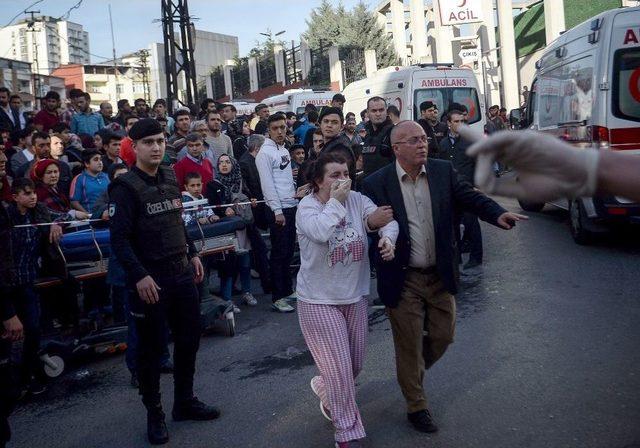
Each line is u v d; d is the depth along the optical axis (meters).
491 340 5.12
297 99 19.47
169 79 23.25
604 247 7.96
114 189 3.98
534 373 4.41
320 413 4.16
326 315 3.51
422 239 3.66
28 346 4.93
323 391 3.84
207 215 6.61
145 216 3.99
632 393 3.97
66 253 5.57
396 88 14.04
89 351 5.59
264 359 5.36
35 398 5.02
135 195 3.96
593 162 0.69
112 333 5.71
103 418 4.50
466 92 13.84
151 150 4.02
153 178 4.10
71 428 4.38
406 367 3.73
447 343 3.81
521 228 9.70
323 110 6.41
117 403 4.77
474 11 25.28
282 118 6.67
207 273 6.37
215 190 7.14
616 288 6.21
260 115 12.33
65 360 5.37
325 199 3.61
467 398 4.12
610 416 3.71
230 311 6.07
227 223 6.47
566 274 6.88
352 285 3.58
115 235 3.91
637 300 5.80
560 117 9.07
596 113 7.58
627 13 7.53
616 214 7.51
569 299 6.00
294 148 8.16
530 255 7.91
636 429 3.54
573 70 8.51
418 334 3.70
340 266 3.53
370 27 37.94
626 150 7.44
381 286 3.72
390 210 3.53
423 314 3.74
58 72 84.94
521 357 4.71
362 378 4.65
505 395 4.11
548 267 7.24
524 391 4.14
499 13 26.02
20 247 4.87
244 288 7.22
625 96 7.43
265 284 7.38
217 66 46.47
